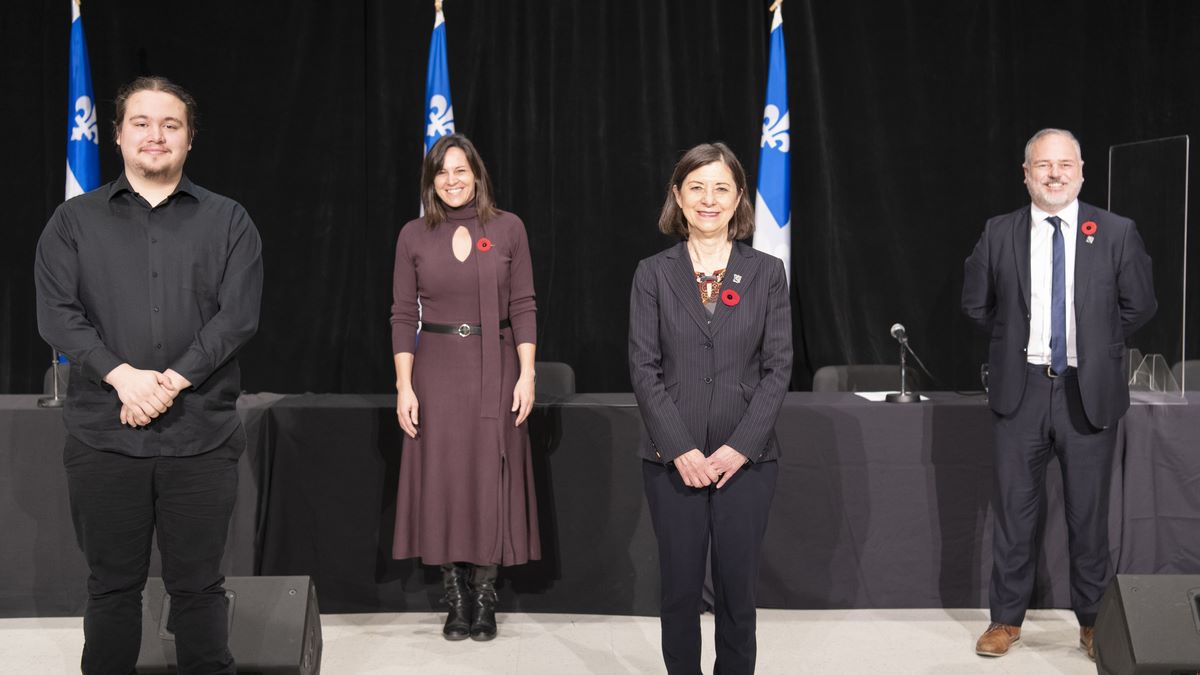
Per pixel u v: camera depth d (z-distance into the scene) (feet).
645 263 8.84
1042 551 11.85
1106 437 10.46
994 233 10.90
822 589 11.82
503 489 10.81
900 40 15.65
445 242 10.83
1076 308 10.35
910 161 15.75
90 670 8.19
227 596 8.80
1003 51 15.65
